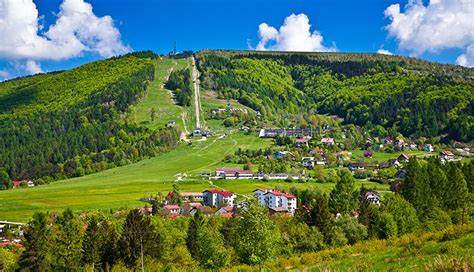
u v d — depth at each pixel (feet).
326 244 264.72
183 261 262.67
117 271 250.78
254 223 164.86
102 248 274.36
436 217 273.33
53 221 448.65
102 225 290.56
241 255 189.16
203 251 239.91
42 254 286.66
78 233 312.91
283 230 281.13
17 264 300.61
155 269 255.29
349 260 142.10
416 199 292.40
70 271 278.26
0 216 479.82
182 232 325.62
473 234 137.08
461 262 80.79
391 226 255.09
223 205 487.20
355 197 347.97
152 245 267.80
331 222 281.74
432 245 133.90
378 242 179.22
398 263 114.32
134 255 263.70
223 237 279.08
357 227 274.77
